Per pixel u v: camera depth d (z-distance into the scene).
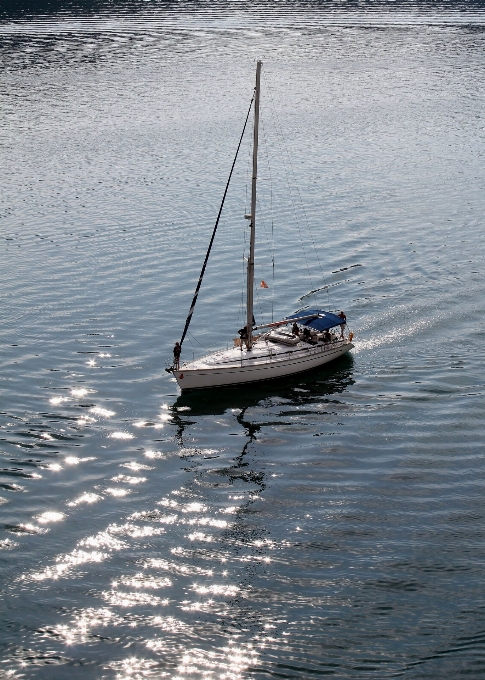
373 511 50.47
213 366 64.56
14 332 71.94
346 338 70.88
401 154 119.88
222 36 193.62
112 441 57.94
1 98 146.00
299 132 129.00
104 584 44.81
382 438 58.00
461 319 73.94
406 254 87.62
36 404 61.81
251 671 39.47
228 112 137.88
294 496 52.19
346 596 43.84
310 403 62.88
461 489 52.22
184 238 91.38
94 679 39.12
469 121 135.00
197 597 43.97
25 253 87.62
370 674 39.19
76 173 111.38
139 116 136.12
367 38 191.88
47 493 52.06
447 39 190.12
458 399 62.16
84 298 78.31
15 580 44.88
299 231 93.50
